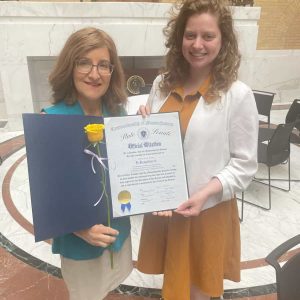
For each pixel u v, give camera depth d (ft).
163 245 5.34
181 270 5.03
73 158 3.63
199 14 4.03
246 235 9.07
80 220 3.77
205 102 4.35
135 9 15.97
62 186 3.60
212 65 4.41
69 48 3.78
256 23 18.25
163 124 4.16
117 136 4.00
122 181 4.10
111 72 4.05
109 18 15.79
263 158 10.05
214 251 4.95
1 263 7.75
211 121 4.31
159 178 4.22
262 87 22.66
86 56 3.73
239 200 10.84
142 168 4.14
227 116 4.32
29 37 15.07
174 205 4.30
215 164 4.48
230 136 4.46
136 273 7.55
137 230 9.23
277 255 3.84
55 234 3.62
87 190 3.77
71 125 3.59
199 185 4.53
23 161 13.21
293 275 3.81
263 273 7.63
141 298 6.88
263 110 13.15
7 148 14.46
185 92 4.63
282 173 12.72
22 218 9.54
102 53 3.80
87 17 15.47
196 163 4.44
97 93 3.94
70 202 3.67
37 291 6.95
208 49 4.13
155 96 4.99
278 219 9.86
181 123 4.49
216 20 4.05
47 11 14.85
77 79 3.86
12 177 11.95
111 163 4.01
